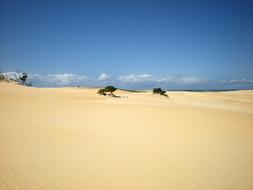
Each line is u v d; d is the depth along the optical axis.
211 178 7.50
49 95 37.53
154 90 69.56
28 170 7.15
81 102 29.94
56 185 6.36
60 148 9.43
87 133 12.24
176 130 14.10
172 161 8.82
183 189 6.68
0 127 12.18
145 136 12.32
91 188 6.36
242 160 9.30
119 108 23.72
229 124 16.84
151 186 6.73
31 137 10.69
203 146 11.01
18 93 35.00
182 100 64.12
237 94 88.50
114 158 8.73
